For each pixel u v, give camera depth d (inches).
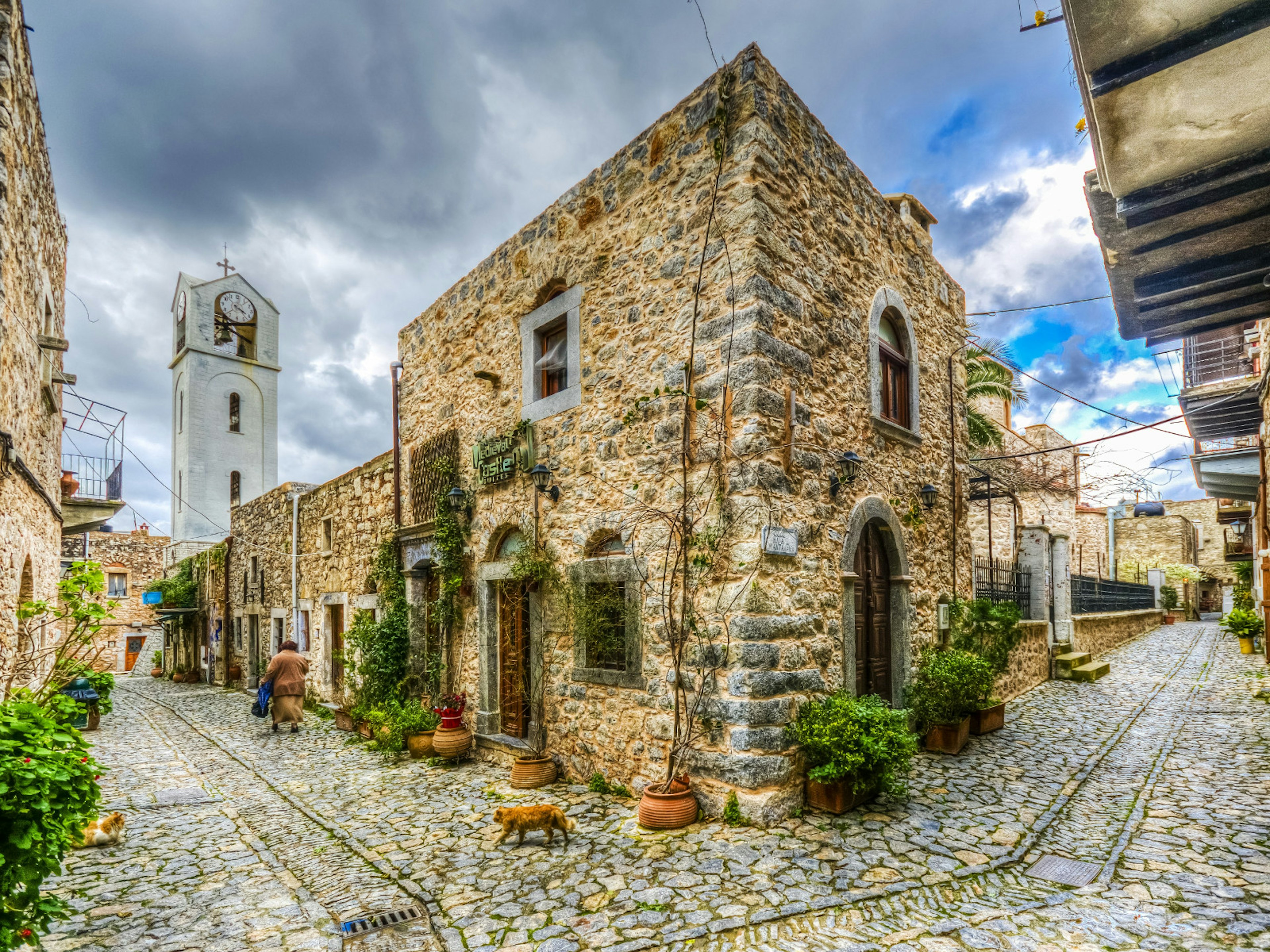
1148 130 109.3
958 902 133.0
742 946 119.8
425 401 349.4
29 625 241.6
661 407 212.2
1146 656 484.1
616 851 165.6
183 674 759.1
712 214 202.2
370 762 285.0
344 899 146.8
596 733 224.8
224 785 256.1
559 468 251.9
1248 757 222.8
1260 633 463.5
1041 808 183.3
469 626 297.4
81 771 108.4
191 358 1037.2
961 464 315.9
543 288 269.7
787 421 196.5
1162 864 145.9
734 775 178.1
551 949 121.3
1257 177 116.6
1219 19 90.3
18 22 194.7
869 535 245.6
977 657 257.8
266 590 565.3
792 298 204.1
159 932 132.0
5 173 186.7
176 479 1090.7
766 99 201.9
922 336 293.9
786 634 187.9
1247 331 387.2
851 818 177.6
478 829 189.5
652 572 208.2
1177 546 943.0
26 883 100.7
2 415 195.3
